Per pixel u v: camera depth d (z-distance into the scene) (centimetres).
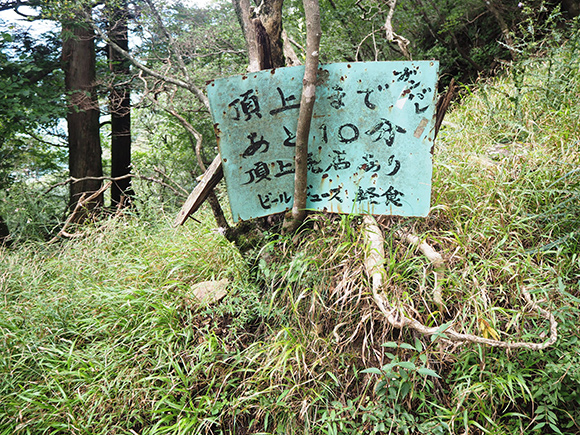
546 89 383
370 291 235
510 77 479
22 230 574
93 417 245
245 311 274
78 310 314
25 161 892
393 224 275
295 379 234
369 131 246
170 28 784
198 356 256
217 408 233
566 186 273
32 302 327
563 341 211
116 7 755
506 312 236
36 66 765
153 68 821
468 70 844
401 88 237
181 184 987
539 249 246
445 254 255
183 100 805
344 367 238
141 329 279
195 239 369
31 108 738
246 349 254
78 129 821
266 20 294
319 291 254
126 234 435
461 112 461
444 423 199
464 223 277
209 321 285
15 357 284
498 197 292
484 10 812
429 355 230
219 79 240
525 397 207
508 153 344
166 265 334
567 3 691
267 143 253
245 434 236
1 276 379
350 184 255
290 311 262
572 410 208
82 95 768
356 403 226
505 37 682
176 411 241
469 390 204
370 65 236
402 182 247
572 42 408
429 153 241
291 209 269
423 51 882
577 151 306
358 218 276
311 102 224
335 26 754
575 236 253
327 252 262
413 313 235
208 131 928
